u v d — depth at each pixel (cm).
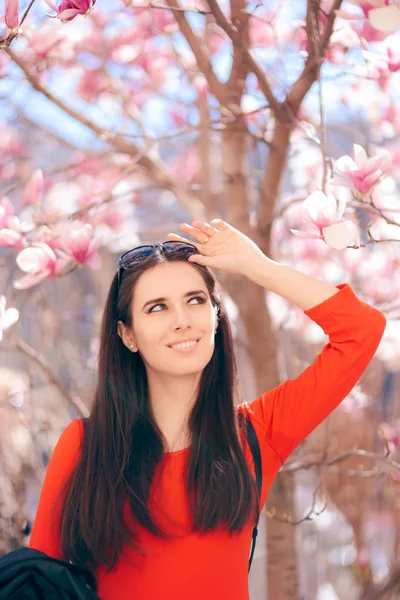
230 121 277
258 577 536
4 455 356
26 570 171
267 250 307
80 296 477
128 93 385
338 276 379
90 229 247
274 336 317
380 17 192
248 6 280
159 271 192
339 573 467
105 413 196
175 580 183
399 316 310
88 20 362
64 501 188
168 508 188
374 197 290
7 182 438
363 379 345
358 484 417
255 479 197
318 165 378
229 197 308
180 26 270
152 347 190
